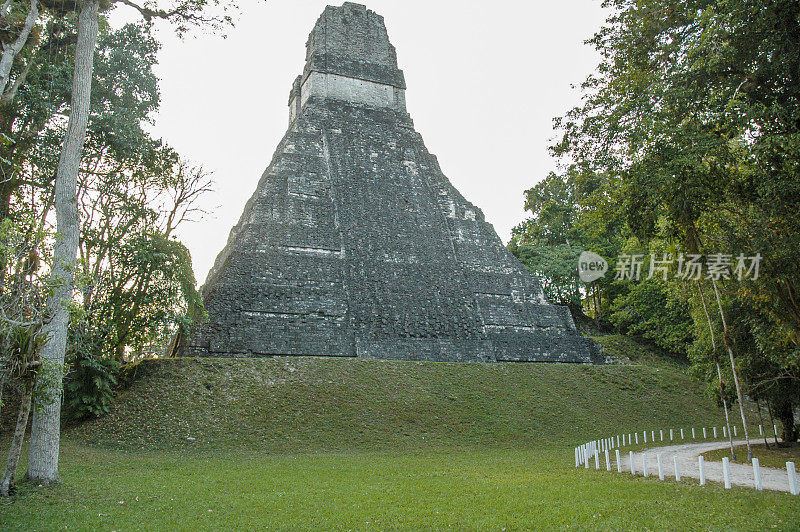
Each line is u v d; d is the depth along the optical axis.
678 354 40.34
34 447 12.21
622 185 15.16
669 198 13.09
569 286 46.72
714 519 8.84
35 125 19.98
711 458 17.42
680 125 13.39
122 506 10.63
